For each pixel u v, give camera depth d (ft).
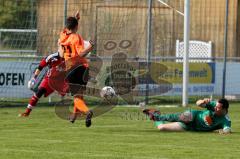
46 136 106.73
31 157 84.43
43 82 130.00
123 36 204.95
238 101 188.34
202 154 88.58
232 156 87.10
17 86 168.14
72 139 103.14
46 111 151.53
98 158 84.28
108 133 111.96
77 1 205.46
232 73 188.85
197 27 220.02
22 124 124.98
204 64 184.75
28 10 247.09
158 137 106.63
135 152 89.76
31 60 180.14
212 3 218.38
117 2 205.77
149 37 172.55
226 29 181.06
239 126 126.72
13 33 266.98
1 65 166.30
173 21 214.69
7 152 88.43
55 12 203.51
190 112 113.80
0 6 280.31
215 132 113.91
